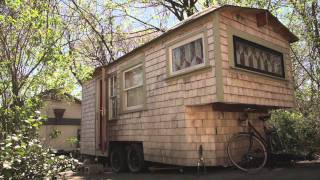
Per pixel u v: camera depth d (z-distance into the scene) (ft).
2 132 11.39
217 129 15.80
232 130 16.42
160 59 17.21
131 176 16.57
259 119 18.42
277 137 17.56
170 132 16.15
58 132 18.37
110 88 22.31
